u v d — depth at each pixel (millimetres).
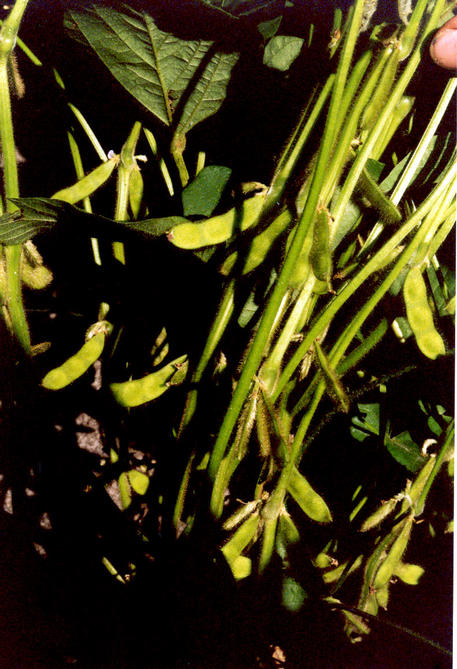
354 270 313
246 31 335
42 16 364
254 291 316
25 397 339
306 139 269
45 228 309
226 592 312
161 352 368
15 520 369
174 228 272
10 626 375
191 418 317
